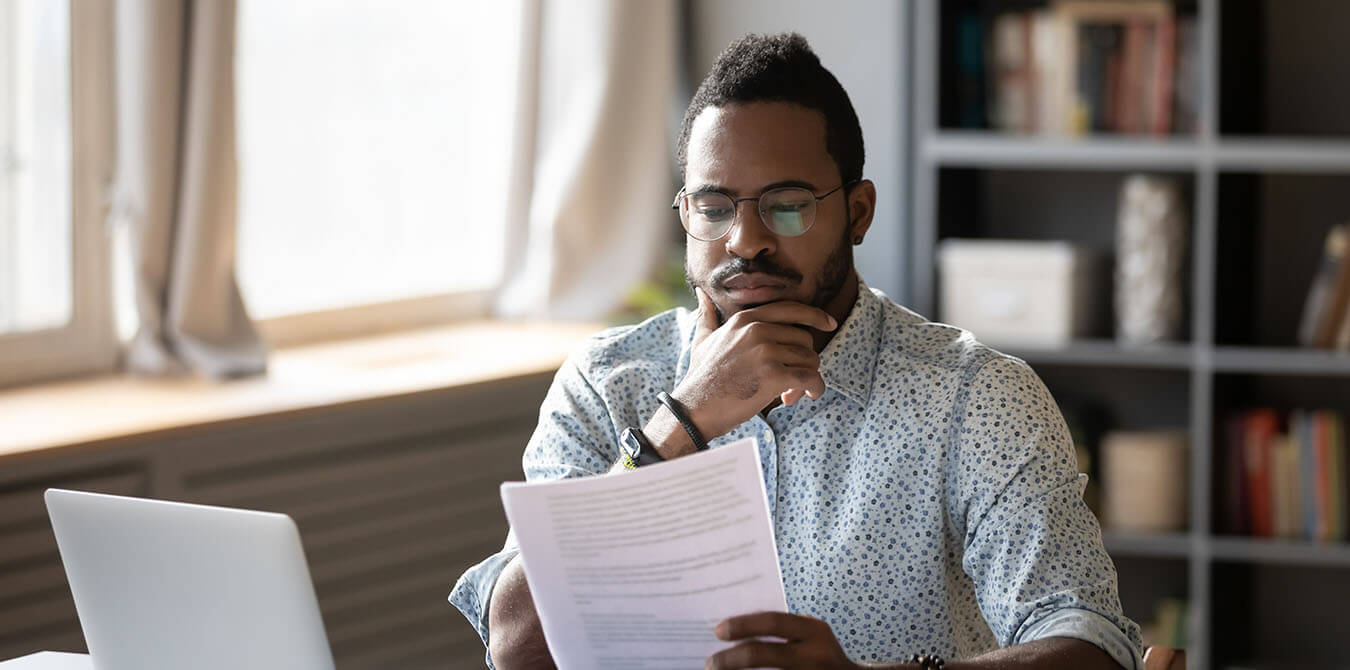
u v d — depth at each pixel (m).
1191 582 3.62
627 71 3.64
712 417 1.42
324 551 2.94
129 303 3.12
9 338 2.92
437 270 3.72
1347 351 3.24
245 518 1.32
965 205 3.61
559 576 1.21
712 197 1.43
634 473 1.16
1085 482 1.45
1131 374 3.61
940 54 3.42
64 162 2.97
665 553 1.18
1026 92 3.38
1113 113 3.33
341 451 2.96
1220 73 3.24
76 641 2.64
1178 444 3.38
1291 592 3.52
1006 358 1.50
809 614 1.50
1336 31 3.34
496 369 3.19
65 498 1.42
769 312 1.43
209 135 2.92
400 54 3.59
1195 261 3.38
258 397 2.89
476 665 3.27
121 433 2.61
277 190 3.39
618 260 3.69
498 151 3.75
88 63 2.97
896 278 3.63
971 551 1.43
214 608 1.37
